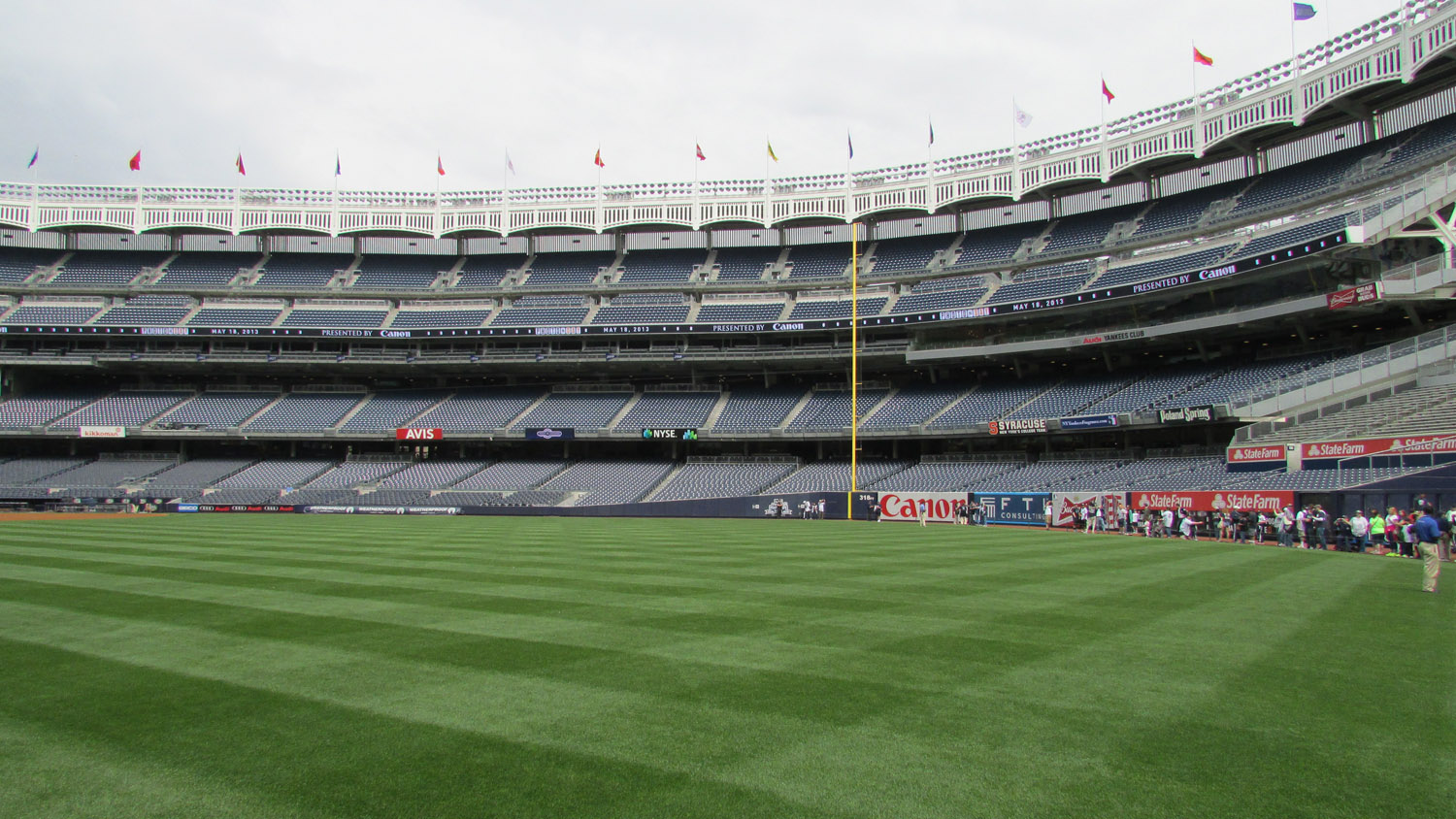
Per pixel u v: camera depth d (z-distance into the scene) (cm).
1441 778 581
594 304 6762
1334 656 946
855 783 570
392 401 6931
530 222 6831
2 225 6731
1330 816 520
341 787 562
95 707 739
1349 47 4462
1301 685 818
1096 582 1622
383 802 538
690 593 1447
